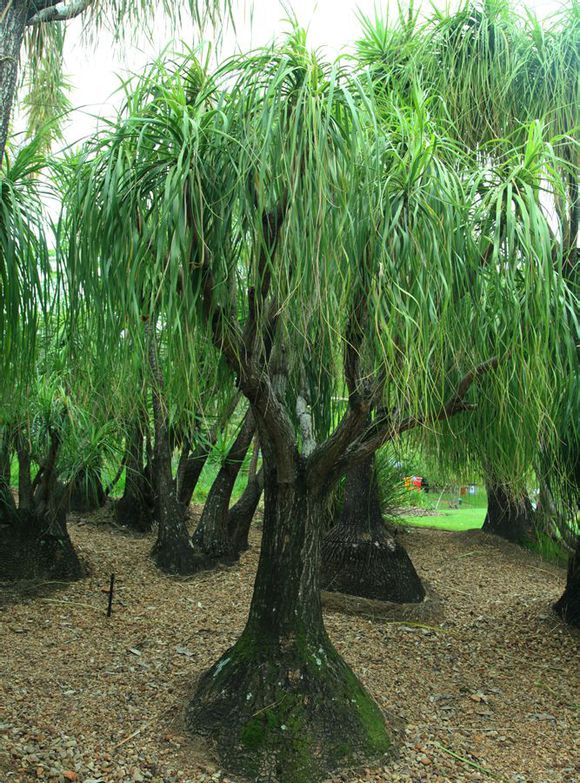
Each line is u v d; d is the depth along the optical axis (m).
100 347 2.27
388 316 2.26
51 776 2.62
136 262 2.07
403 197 2.23
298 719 2.84
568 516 4.89
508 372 2.70
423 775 2.80
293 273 2.13
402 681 3.85
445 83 4.30
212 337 2.50
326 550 5.57
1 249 2.47
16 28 2.33
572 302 3.30
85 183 2.25
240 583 5.73
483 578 6.59
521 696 3.79
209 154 2.18
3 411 3.43
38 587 5.09
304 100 1.98
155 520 7.34
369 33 4.50
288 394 3.60
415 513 9.81
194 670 3.76
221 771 2.73
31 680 3.54
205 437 5.93
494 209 2.39
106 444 5.20
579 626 4.98
